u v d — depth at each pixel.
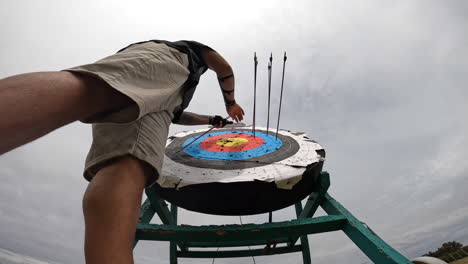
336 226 0.99
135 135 0.66
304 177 1.04
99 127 0.70
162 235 0.97
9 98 0.34
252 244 1.58
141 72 0.66
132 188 0.57
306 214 1.18
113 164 0.61
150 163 0.65
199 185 0.96
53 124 0.42
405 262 0.73
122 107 0.60
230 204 0.98
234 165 1.11
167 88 0.76
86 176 0.71
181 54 0.92
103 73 0.55
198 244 1.62
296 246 1.75
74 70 0.50
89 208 0.51
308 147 1.28
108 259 0.45
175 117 1.08
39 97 0.38
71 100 0.45
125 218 0.51
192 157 1.25
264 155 1.22
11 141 0.34
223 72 1.24
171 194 1.05
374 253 0.82
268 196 0.98
